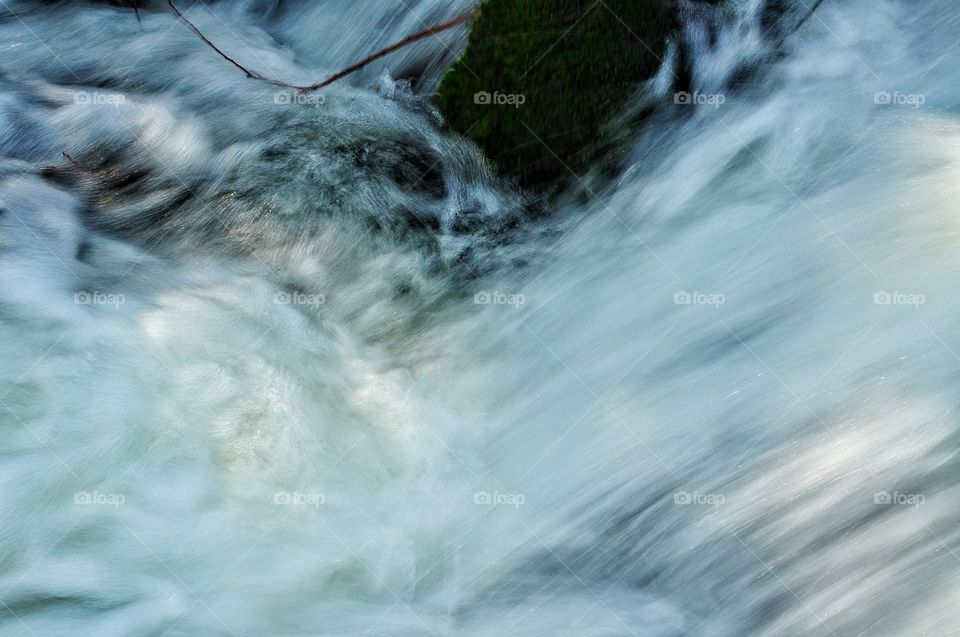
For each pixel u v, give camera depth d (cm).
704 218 446
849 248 413
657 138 464
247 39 534
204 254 431
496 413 381
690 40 473
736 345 388
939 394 353
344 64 511
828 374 368
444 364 400
